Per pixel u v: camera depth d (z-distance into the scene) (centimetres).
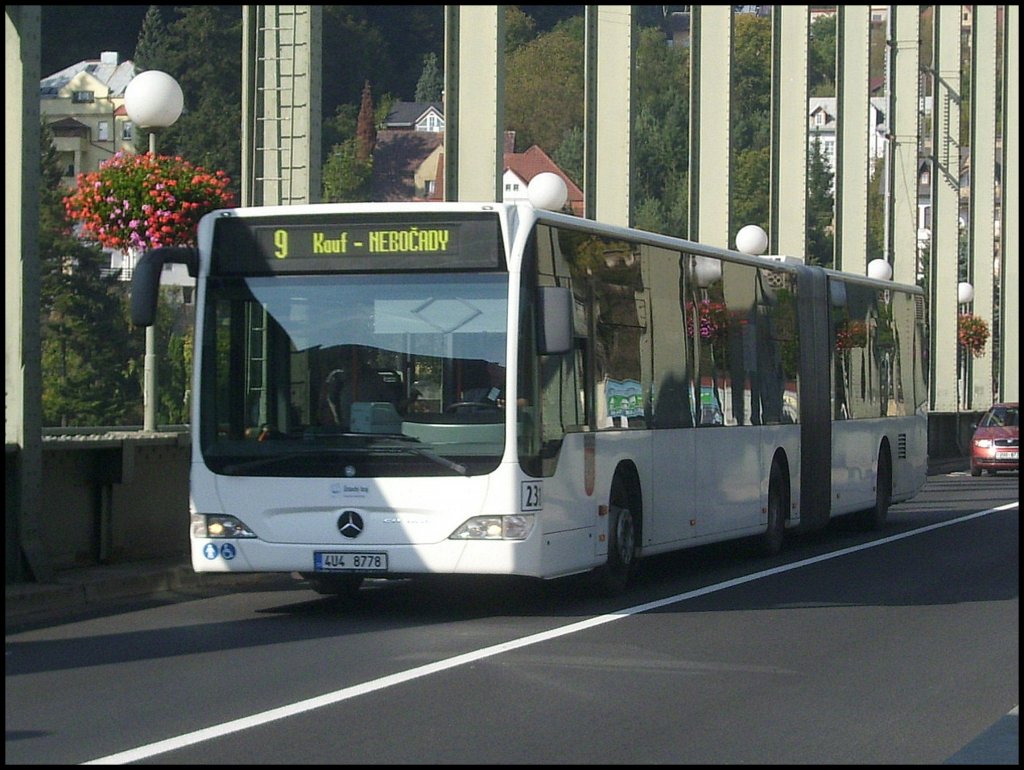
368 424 1630
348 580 1928
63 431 2619
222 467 1656
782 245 4669
